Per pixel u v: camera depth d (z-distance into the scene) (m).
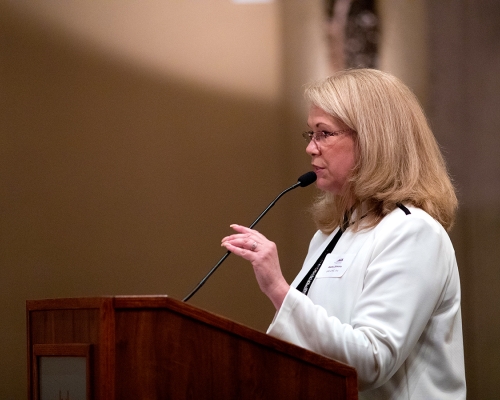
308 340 5.22
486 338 15.55
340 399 4.64
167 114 15.72
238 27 16.06
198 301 15.39
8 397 14.33
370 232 5.94
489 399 15.41
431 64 15.94
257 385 4.52
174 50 15.84
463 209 15.80
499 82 15.86
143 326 4.33
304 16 16.00
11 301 14.61
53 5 15.30
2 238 14.72
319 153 6.22
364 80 6.22
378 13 15.91
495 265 15.70
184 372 4.37
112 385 4.18
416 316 5.31
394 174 5.96
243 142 15.92
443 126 15.88
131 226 15.34
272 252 5.41
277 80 16.06
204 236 15.61
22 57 15.10
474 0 16.00
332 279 5.93
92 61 15.43
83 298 4.52
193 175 15.71
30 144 15.03
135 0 15.70
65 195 15.10
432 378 5.67
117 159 15.42
